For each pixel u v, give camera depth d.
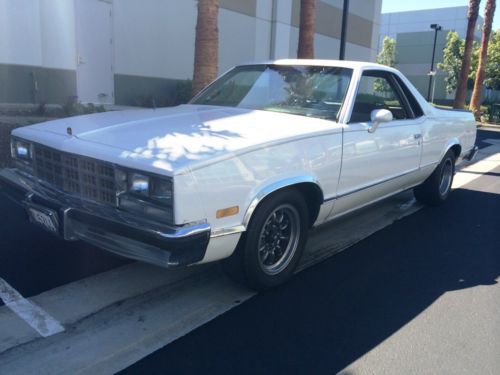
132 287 3.70
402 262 4.48
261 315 3.38
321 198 3.91
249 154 3.24
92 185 3.24
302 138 3.64
